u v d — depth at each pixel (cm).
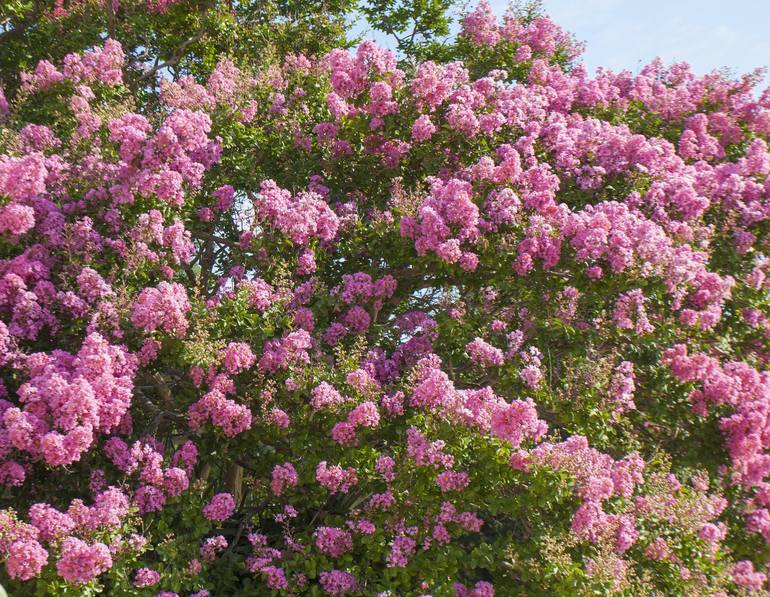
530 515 607
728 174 931
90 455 681
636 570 644
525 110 878
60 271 715
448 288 792
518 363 719
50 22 1139
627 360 753
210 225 855
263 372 716
